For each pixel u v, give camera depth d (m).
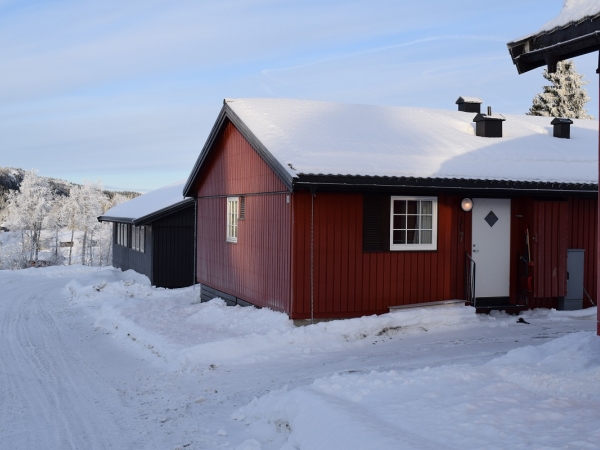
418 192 12.34
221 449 6.26
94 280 24.67
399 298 12.35
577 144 15.33
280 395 7.14
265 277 13.22
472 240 13.02
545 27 7.39
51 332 14.24
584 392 5.98
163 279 23.42
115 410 7.90
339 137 13.04
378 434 5.02
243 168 14.79
